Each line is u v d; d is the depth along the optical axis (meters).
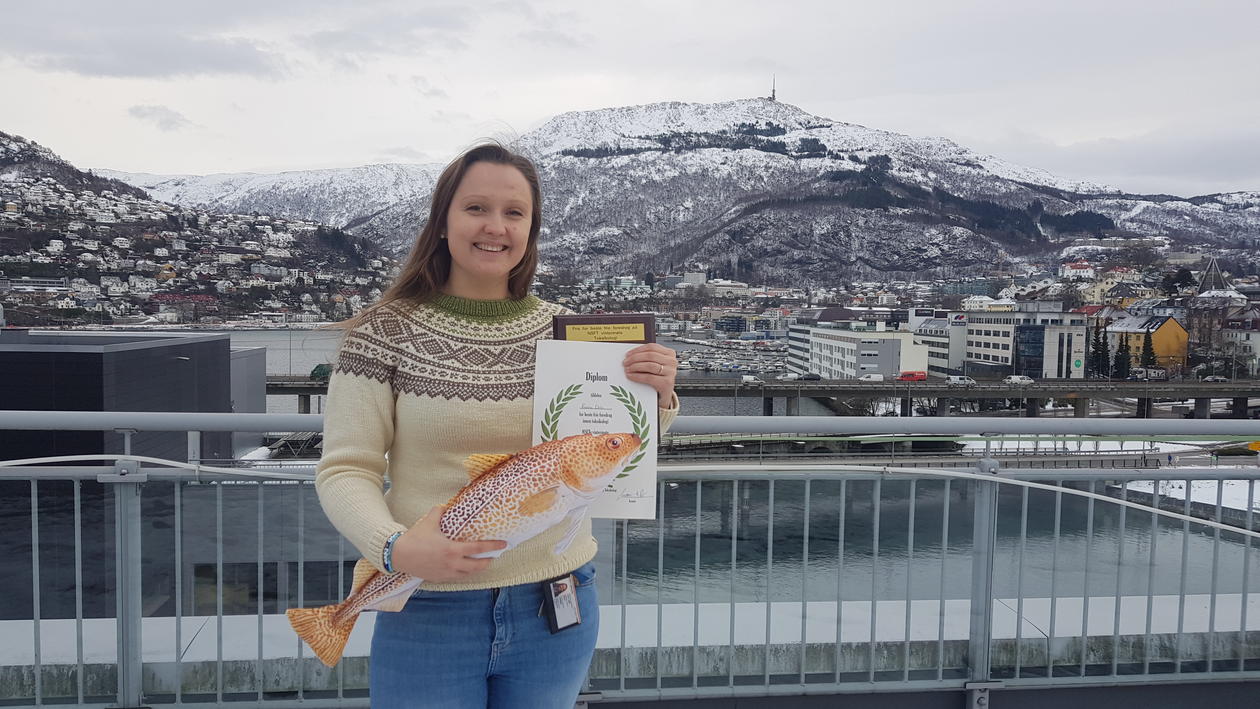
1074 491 2.76
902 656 2.83
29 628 2.71
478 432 1.39
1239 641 2.91
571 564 1.50
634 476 1.46
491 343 1.45
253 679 2.61
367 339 1.41
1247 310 110.31
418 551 1.24
